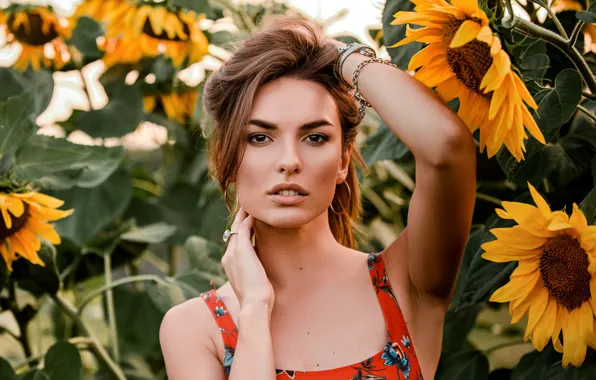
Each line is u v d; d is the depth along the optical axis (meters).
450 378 1.83
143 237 2.42
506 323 2.34
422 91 1.25
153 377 2.47
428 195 1.25
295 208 1.30
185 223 2.59
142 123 2.68
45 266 2.11
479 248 1.56
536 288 1.29
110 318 2.32
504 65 1.08
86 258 2.54
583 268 1.25
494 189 1.95
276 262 1.41
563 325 1.27
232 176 1.34
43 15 2.50
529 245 1.27
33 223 1.96
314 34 1.36
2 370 2.09
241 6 2.48
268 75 1.31
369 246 2.30
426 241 1.31
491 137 1.19
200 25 2.50
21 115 1.98
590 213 1.26
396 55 1.50
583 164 1.59
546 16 1.60
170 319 1.44
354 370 1.33
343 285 1.41
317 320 1.37
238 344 1.32
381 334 1.37
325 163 1.31
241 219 1.44
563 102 1.27
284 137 1.30
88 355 2.94
